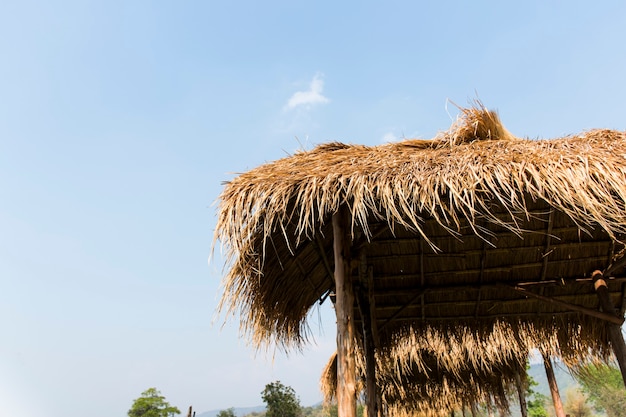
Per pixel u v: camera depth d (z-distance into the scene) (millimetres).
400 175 3105
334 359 10180
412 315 5008
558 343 4777
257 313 3832
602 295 4359
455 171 3107
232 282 3334
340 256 3393
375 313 4770
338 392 3033
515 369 9555
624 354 4176
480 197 3316
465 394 10188
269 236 3488
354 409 2975
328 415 10305
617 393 32125
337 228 3473
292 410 31781
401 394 10703
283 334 4309
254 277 3654
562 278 4566
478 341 4977
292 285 4250
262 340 3896
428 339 5051
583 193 2840
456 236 4418
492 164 3135
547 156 3148
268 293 3932
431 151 3557
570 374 5039
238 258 3205
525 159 3139
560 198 3010
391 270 4773
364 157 3461
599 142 3375
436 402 10609
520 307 4805
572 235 4320
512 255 4559
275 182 3178
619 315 4688
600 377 5023
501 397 9922
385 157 3414
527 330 4867
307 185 3115
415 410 10891
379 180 3072
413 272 4766
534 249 4477
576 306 4332
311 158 3541
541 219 4152
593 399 34875
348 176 3109
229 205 3184
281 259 3930
